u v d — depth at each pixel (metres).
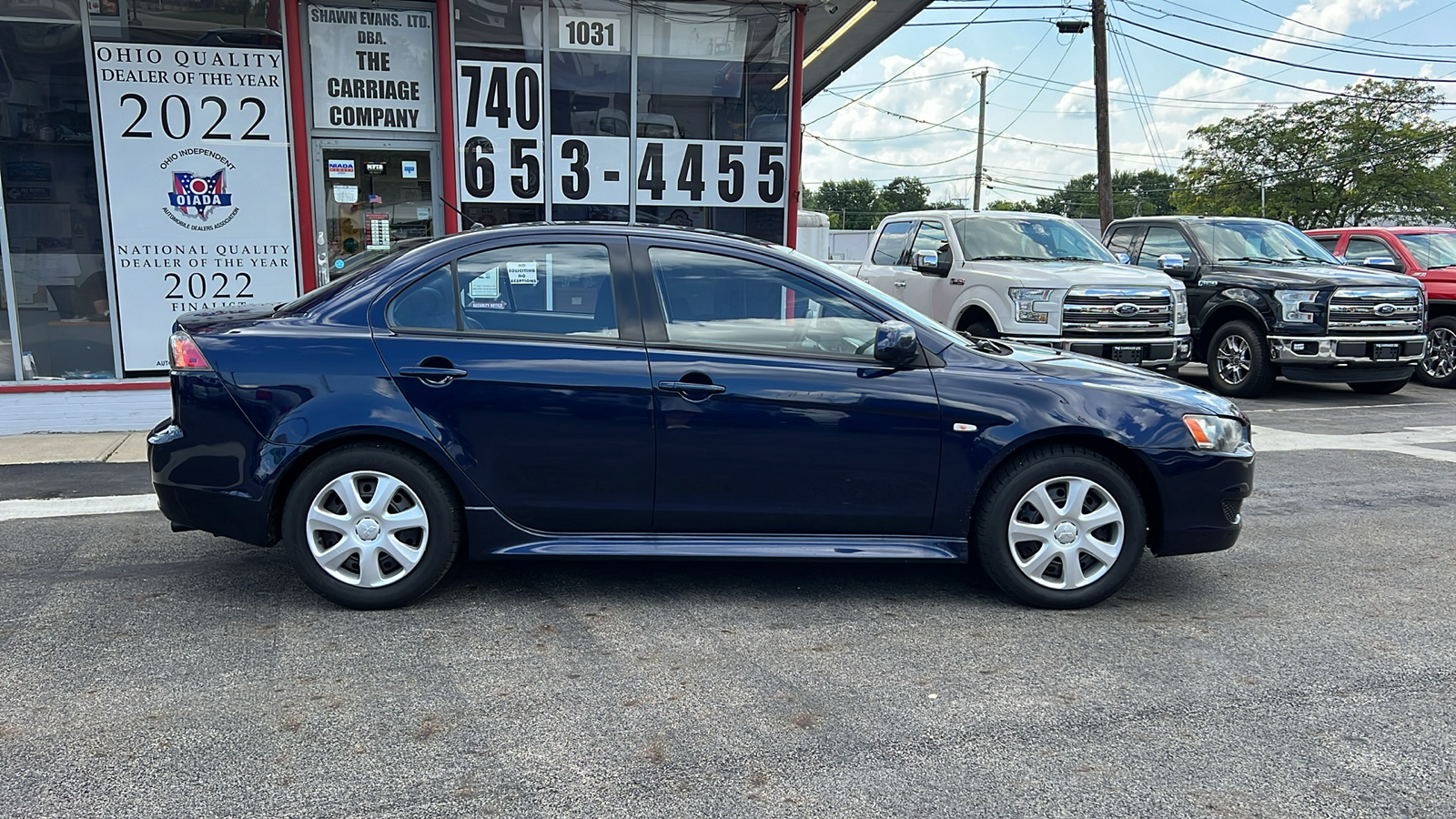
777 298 4.36
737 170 9.70
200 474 4.13
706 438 4.20
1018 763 3.08
